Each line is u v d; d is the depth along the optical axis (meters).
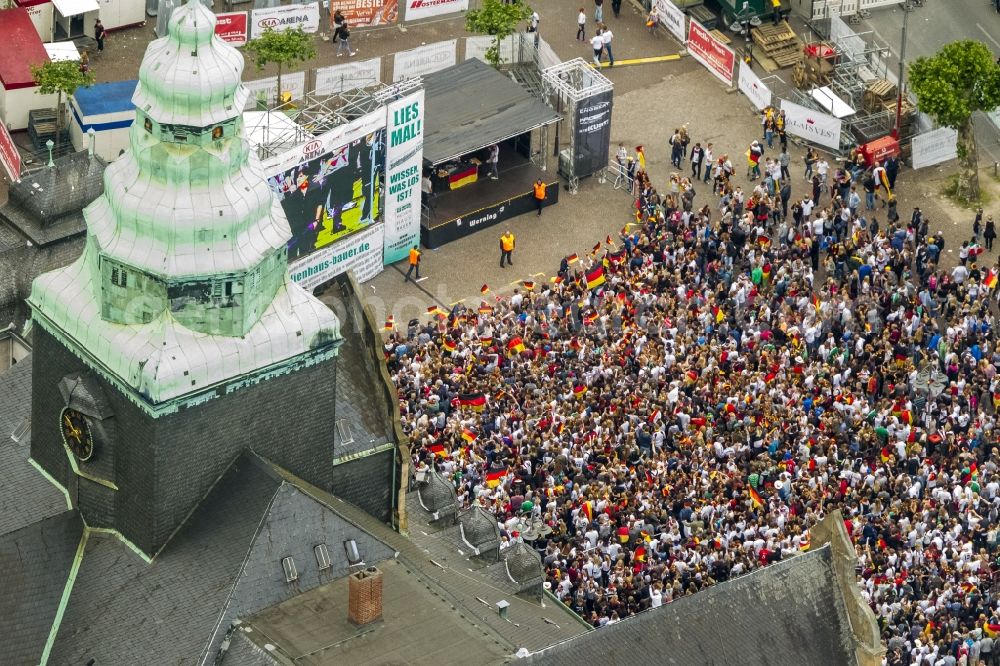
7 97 131.12
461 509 94.06
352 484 84.75
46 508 82.19
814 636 82.94
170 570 77.56
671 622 79.94
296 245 121.50
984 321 120.94
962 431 113.88
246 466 78.81
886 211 135.00
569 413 109.44
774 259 124.69
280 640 74.69
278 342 77.81
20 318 98.50
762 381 112.94
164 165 74.75
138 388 75.56
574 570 98.81
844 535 84.00
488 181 133.00
